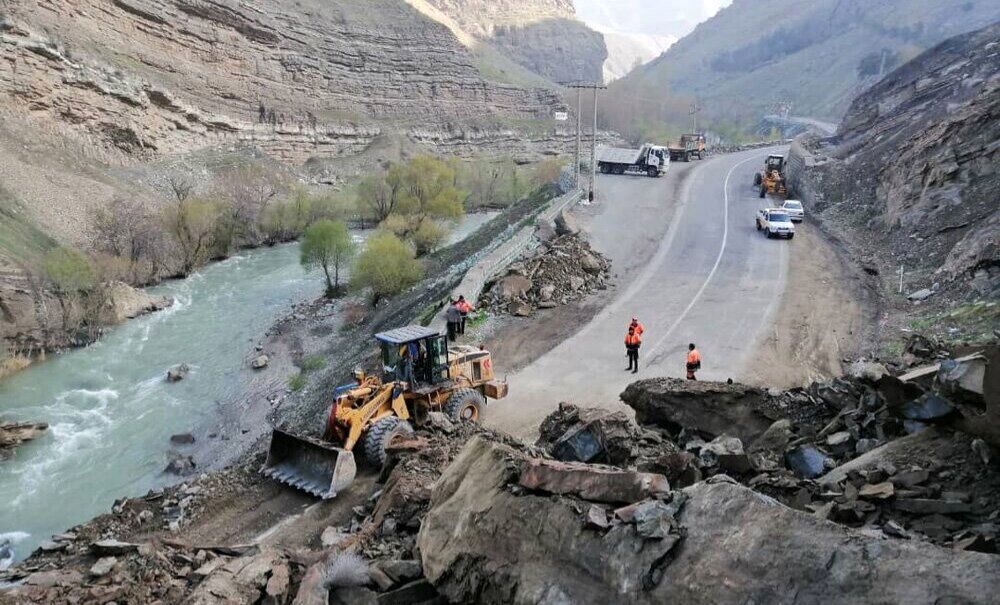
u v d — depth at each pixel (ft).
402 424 45.80
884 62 518.78
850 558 15.49
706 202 144.05
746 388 40.70
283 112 312.91
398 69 391.65
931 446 26.73
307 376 91.91
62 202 158.81
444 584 23.25
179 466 69.46
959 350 29.66
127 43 244.22
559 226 117.80
